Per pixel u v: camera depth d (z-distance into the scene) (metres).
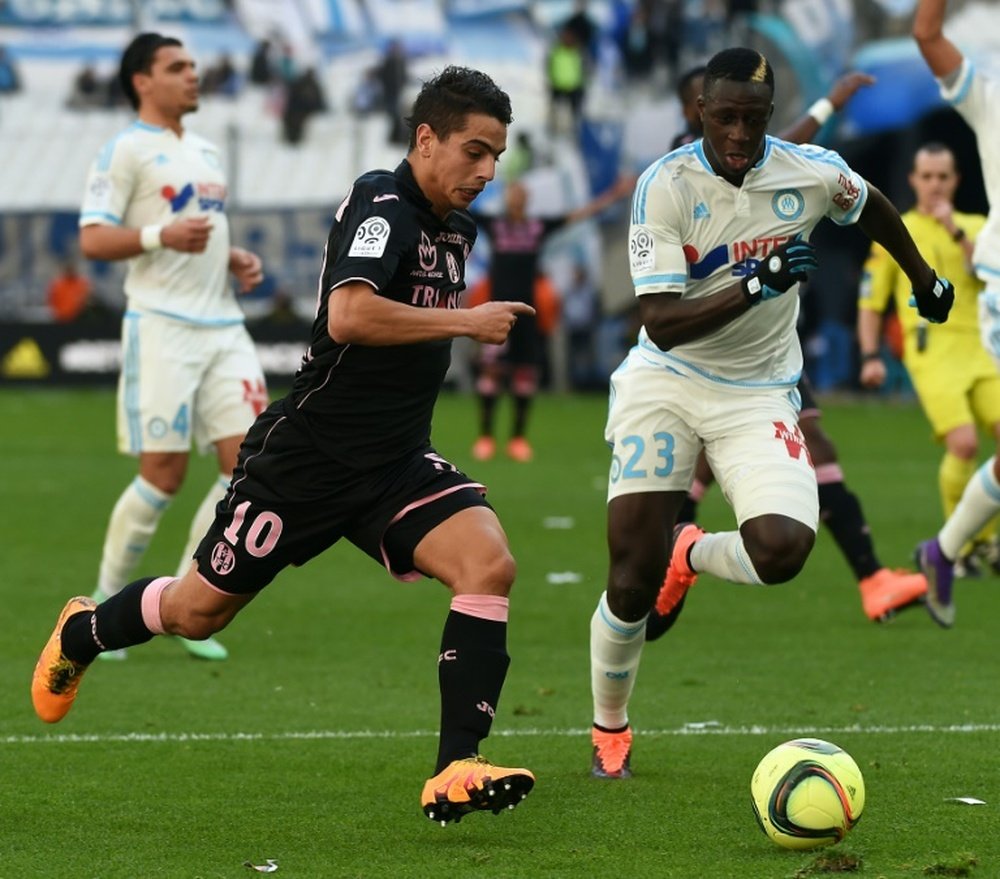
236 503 17.44
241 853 16.20
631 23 101.62
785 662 27.00
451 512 17.08
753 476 18.66
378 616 31.88
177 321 27.55
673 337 18.00
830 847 16.06
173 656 27.94
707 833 16.86
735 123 17.66
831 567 38.25
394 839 16.72
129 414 27.62
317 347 17.03
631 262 18.45
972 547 35.94
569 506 48.28
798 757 16.12
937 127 92.31
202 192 27.95
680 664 26.88
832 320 94.81
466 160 16.42
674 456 19.03
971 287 34.84
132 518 27.62
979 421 35.72
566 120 100.50
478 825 17.25
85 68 112.19
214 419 27.75
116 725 22.41
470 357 100.38
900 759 20.12
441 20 114.56
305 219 99.62
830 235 94.12
